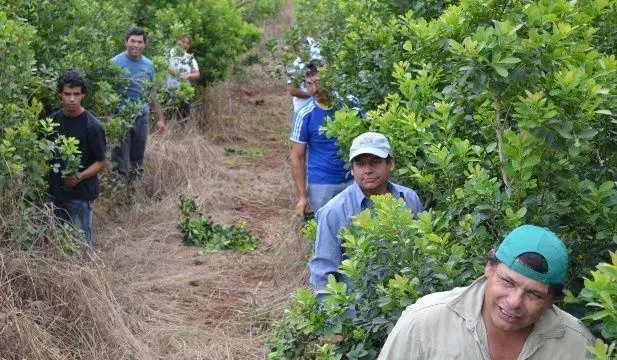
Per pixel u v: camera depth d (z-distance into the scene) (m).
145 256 8.60
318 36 10.67
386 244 4.00
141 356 6.38
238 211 10.50
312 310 4.34
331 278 4.18
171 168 10.93
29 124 6.66
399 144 5.04
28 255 6.38
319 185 7.19
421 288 3.89
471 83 3.76
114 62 9.59
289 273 8.17
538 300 3.02
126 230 9.26
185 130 12.80
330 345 4.26
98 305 6.43
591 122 3.91
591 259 3.92
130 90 9.93
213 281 8.11
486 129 4.38
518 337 3.16
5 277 6.14
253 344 6.83
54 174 7.33
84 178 7.38
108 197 9.49
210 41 14.12
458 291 3.26
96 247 8.61
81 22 9.10
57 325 6.23
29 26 7.29
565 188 3.83
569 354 3.16
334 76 6.91
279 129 14.52
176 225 9.60
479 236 3.90
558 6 4.22
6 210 6.49
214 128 13.85
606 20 4.73
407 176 5.23
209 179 11.32
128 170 10.05
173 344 6.75
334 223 4.85
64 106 7.37
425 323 3.21
